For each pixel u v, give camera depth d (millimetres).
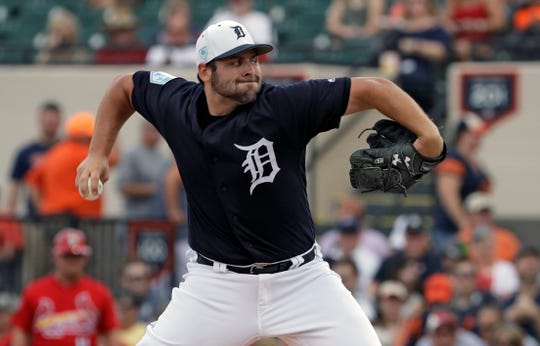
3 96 51656
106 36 54719
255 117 19844
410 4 47125
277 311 20594
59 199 42312
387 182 20203
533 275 38031
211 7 55844
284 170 20047
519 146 47469
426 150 19844
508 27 50781
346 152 45656
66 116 51219
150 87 20922
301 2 56312
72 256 35125
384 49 46750
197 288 20797
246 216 20219
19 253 39562
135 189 43656
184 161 20438
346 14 51438
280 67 46906
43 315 35312
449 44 46969
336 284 20734
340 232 40156
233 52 19469
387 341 36406
